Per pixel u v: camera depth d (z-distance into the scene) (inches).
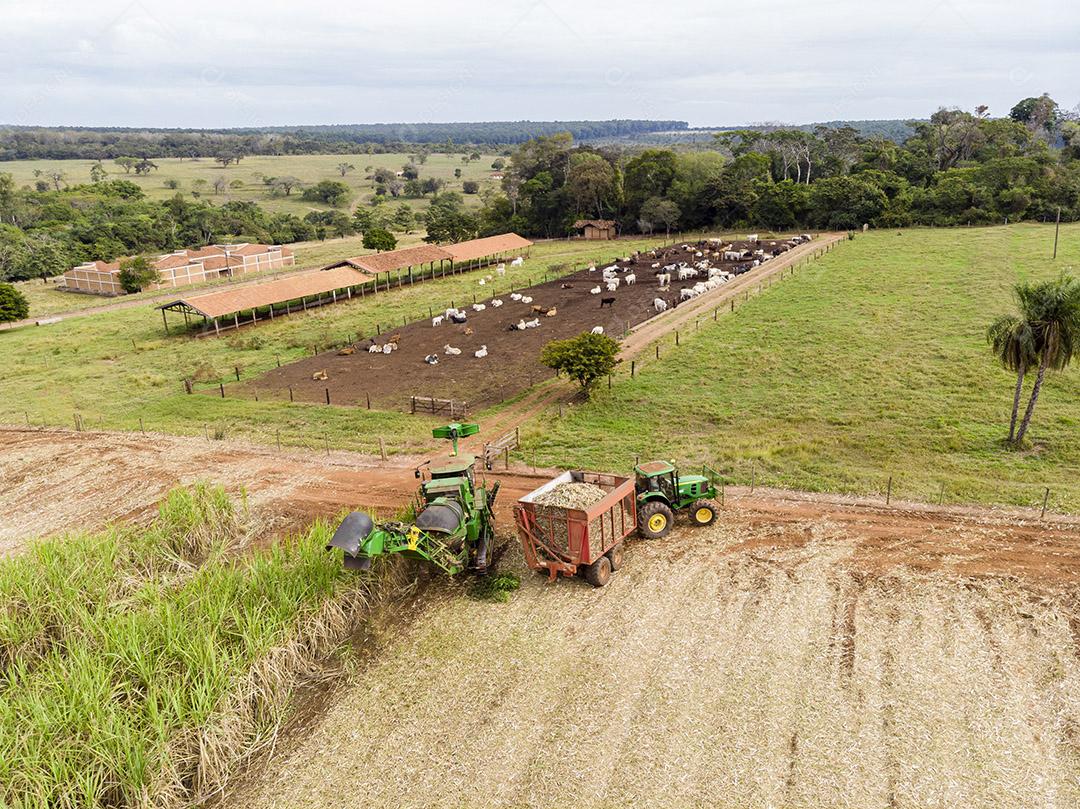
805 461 986.7
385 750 506.6
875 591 656.4
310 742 518.0
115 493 1031.0
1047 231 3186.5
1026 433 1047.6
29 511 984.9
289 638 581.6
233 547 833.5
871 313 1884.8
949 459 981.8
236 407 1475.1
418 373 1685.5
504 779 474.9
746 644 593.3
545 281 2933.1
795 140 5108.3
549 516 680.4
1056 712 500.4
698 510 795.4
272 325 2423.7
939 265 2524.6
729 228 4259.4
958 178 3828.7
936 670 549.3
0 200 5177.2
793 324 1829.5
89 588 661.9
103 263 3563.0
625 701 538.3
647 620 634.2
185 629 570.3
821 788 451.5
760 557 729.0
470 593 694.5
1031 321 958.4
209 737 485.4
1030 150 4574.3
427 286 3034.0
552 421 1241.4
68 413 1510.8
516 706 541.0
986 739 481.4
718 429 1165.7
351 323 2381.9
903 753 474.0
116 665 538.3
